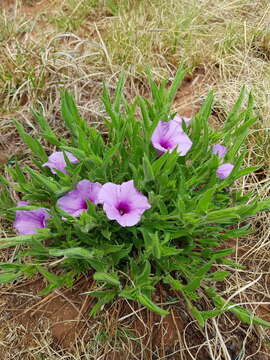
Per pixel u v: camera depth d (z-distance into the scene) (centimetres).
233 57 52
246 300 34
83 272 33
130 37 52
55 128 43
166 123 32
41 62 47
